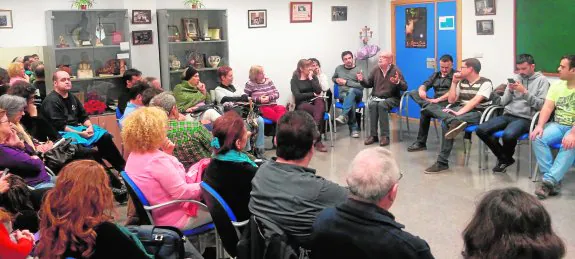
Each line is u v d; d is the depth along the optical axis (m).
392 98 6.64
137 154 2.96
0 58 5.70
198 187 2.99
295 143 2.34
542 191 4.48
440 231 3.89
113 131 5.88
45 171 3.65
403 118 8.20
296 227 2.23
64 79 4.86
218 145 2.75
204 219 3.04
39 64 5.78
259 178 2.39
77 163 2.08
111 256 2.04
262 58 7.50
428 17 7.54
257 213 2.33
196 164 3.31
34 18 5.86
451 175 5.23
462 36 7.10
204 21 6.91
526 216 1.50
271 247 2.15
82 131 4.82
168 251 2.41
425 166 5.57
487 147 5.71
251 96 6.51
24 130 4.06
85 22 6.04
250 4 7.28
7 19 5.70
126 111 4.85
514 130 5.00
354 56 8.25
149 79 5.44
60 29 5.93
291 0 7.61
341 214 1.90
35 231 2.69
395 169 1.94
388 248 1.83
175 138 3.56
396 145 6.51
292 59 7.76
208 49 7.05
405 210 4.33
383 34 8.28
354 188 1.91
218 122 2.78
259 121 5.93
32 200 2.91
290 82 7.18
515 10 6.30
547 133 4.68
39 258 2.02
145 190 2.92
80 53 6.08
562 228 3.83
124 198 4.66
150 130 2.91
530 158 5.03
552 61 5.94
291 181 2.29
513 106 5.20
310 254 2.03
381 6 8.26
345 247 1.88
